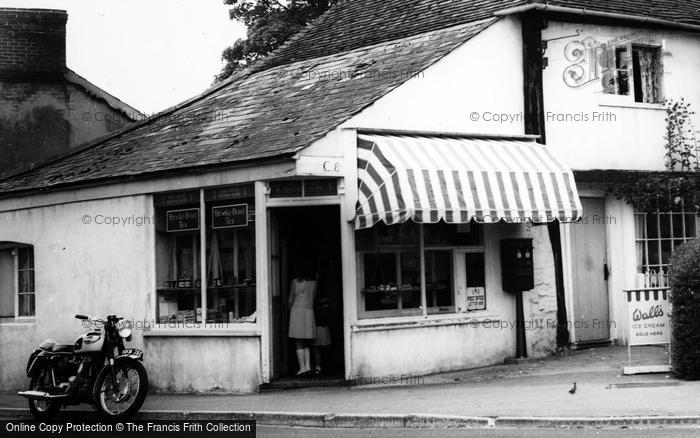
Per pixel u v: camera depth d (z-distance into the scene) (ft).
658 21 61.77
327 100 56.03
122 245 58.49
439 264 55.06
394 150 50.39
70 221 62.08
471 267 56.08
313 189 51.08
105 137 71.20
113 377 44.60
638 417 35.96
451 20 60.64
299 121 54.08
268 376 51.62
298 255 53.78
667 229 62.80
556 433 35.27
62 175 63.87
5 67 84.64
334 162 50.21
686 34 64.75
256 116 59.52
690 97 64.80
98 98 87.10
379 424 39.73
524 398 42.16
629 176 60.64
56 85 85.87
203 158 54.24
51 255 63.36
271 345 51.98
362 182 50.44
